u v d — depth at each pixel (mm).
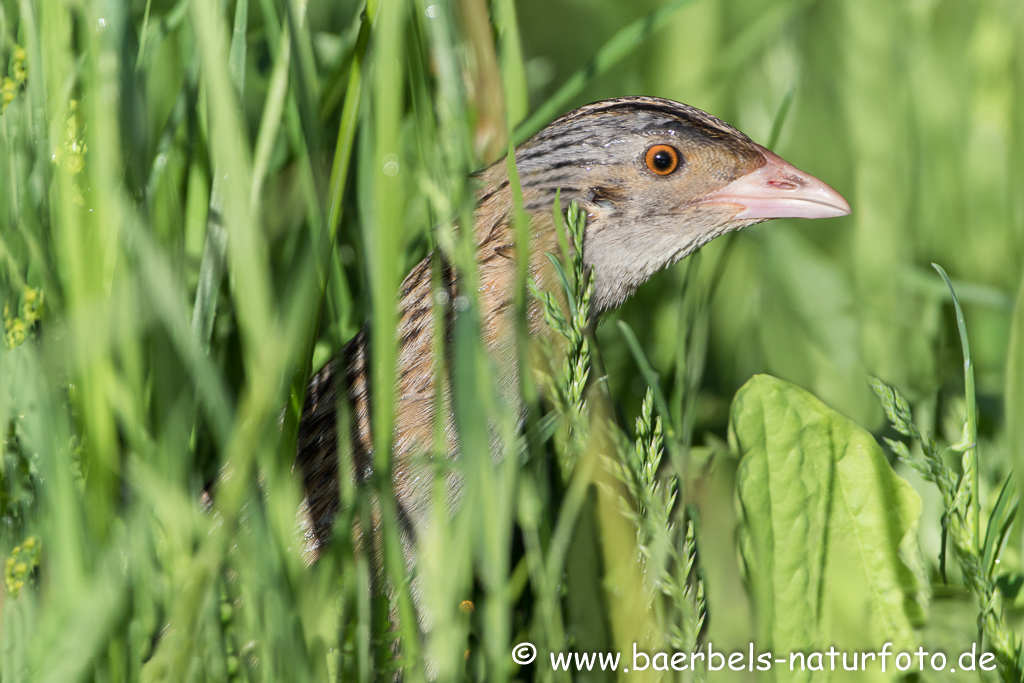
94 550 2352
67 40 2355
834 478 2383
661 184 2402
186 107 2381
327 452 2391
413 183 2410
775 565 2383
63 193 2350
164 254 2355
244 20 2359
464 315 2355
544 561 2383
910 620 2379
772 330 2447
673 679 2375
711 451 2408
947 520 2361
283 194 2379
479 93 2400
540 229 2396
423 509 2387
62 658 2342
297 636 2346
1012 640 2352
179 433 2354
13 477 2357
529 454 2375
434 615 2355
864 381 2438
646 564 2369
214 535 2342
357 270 2412
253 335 2342
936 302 2438
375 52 2357
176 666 2342
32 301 2354
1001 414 2420
